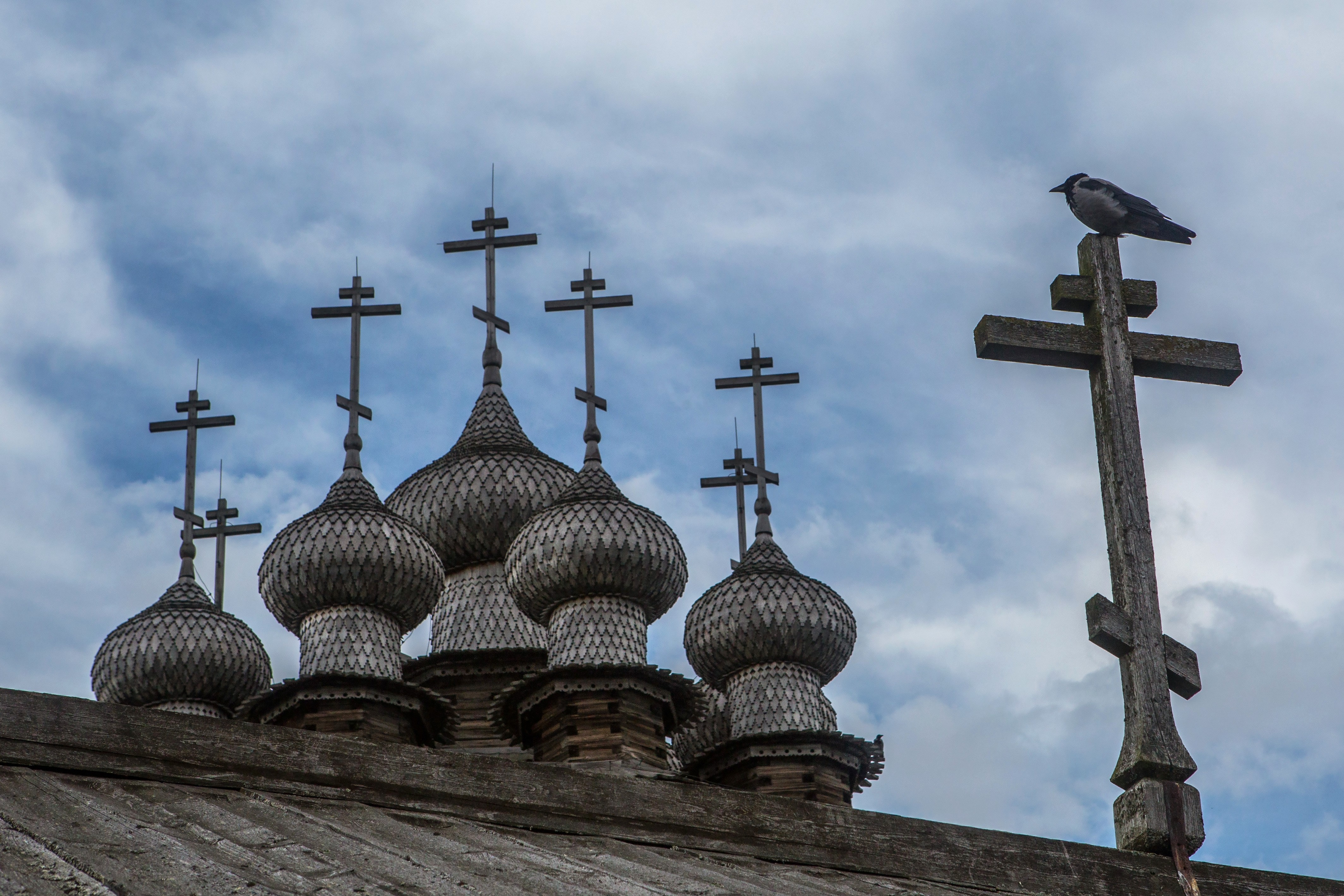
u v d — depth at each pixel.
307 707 36.78
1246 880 20.66
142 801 16.52
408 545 39.28
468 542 43.06
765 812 19.17
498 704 37.94
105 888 13.56
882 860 19.33
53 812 15.48
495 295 47.72
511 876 15.74
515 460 43.97
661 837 18.61
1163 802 20.36
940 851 19.59
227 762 17.38
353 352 43.59
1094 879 19.88
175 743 17.28
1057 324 22.41
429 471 44.22
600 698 37.28
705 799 19.00
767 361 46.06
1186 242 22.81
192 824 15.95
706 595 41.50
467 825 17.75
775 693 40.12
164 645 41.06
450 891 14.88
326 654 38.19
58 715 17.00
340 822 16.88
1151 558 21.41
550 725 37.38
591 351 43.31
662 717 37.84
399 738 37.06
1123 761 20.73
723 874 17.64
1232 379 22.70
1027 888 19.61
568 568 38.91
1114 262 22.78
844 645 40.97
